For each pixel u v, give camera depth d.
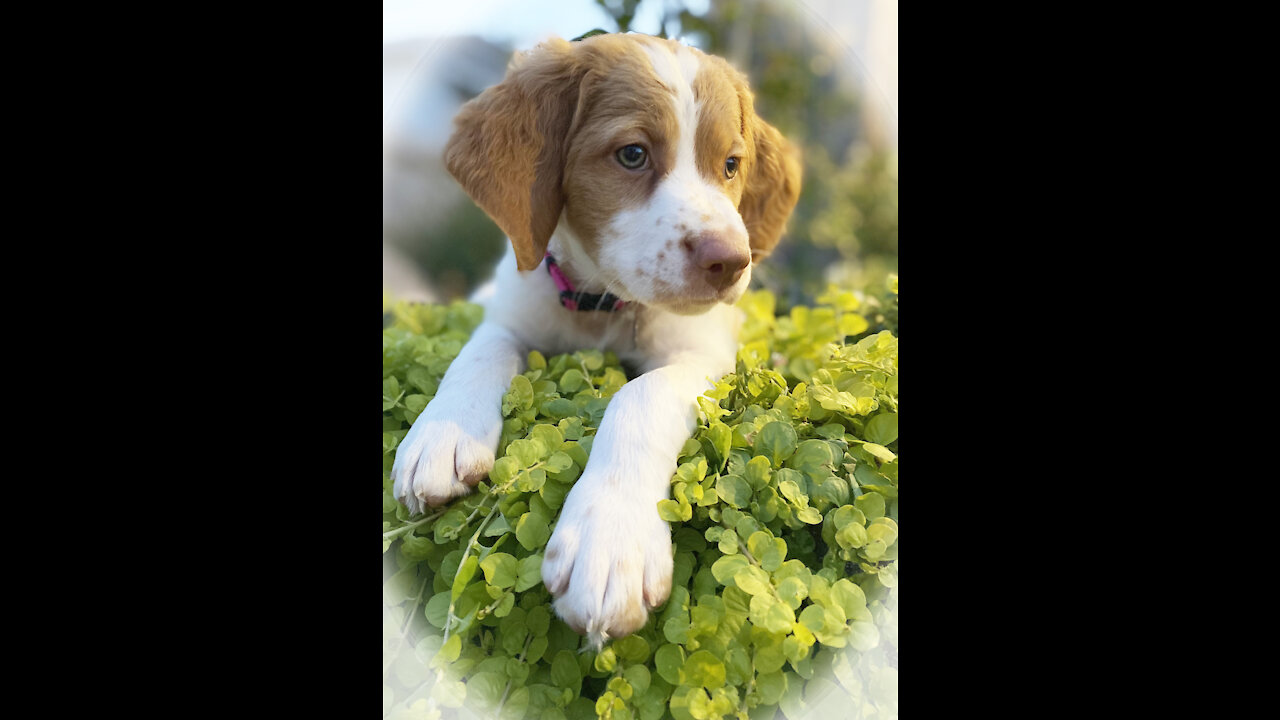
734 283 0.39
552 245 0.45
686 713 0.29
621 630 0.30
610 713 0.29
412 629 0.33
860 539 0.31
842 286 0.72
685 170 0.41
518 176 0.42
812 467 0.33
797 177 0.51
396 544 0.34
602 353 0.44
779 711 0.31
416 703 0.31
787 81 0.76
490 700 0.31
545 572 0.31
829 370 0.40
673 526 0.33
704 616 0.30
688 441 0.35
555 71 0.43
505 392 0.38
